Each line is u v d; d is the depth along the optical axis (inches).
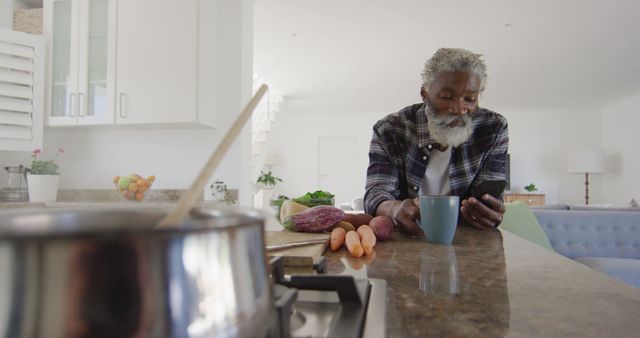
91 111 89.3
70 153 102.0
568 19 129.0
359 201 188.4
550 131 276.8
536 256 27.2
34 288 6.9
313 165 305.3
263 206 248.1
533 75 192.2
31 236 6.9
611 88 217.5
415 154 50.7
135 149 100.2
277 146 308.0
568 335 12.9
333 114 304.3
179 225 7.8
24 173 90.6
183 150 99.0
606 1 116.7
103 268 7.1
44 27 90.6
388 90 226.8
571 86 213.6
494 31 139.2
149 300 7.3
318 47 156.9
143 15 88.7
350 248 26.9
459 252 28.7
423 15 127.1
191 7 87.7
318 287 15.5
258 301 9.5
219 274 8.4
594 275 21.5
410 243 32.7
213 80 96.5
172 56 87.6
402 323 14.0
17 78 83.4
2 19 92.4
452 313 15.1
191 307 7.7
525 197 261.9
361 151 300.2
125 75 88.6
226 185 97.8
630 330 13.3
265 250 10.4
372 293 17.4
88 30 89.7
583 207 132.1
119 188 87.7
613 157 260.2
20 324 6.9
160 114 87.5
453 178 50.3
